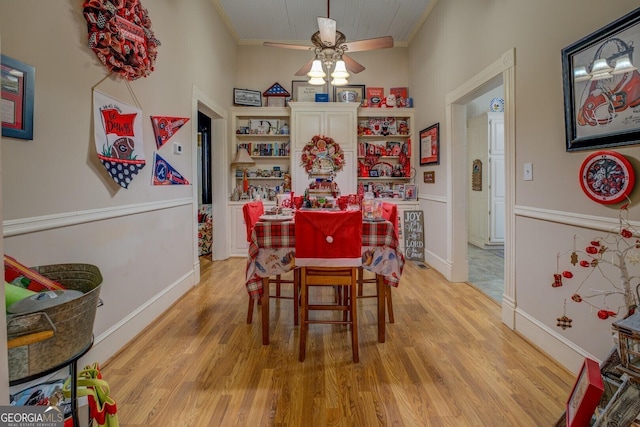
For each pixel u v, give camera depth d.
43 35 1.57
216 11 4.13
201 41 3.63
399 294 3.24
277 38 5.06
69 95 1.74
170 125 2.81
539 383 1.78
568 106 1.84
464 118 3.61
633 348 1.09
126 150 2.22
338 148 4.80
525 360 2.01
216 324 2.56
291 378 1.84
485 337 2.32
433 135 4.12
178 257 3.12
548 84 2.03
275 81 5.20
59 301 0.98
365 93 5.20
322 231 2.01
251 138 5.21
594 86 1.67
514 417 1.52
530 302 2.24
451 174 3.64
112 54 2.02
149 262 2.56
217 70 4.21
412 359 2.03
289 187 4.94
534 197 2.18
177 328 2.49
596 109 1.66
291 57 5.20
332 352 2.13
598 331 1.69
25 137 1.47
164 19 2.77
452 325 2.52
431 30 4.20
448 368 1.93
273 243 2.19
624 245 1.54
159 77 2.69
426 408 1.59
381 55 5.21
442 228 3.94
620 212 1.56
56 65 1.65
